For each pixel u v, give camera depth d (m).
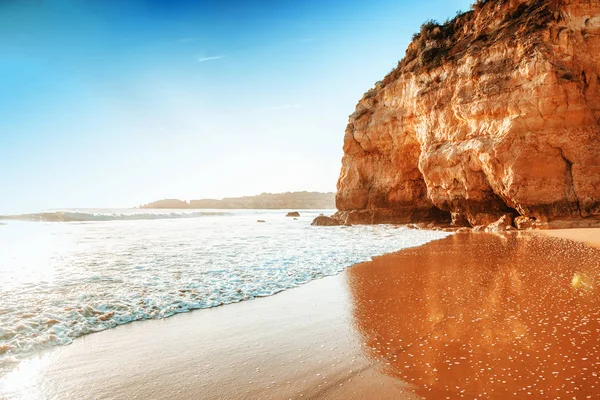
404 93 29.11
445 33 28.38
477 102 20.64
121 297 7.10
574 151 17.69
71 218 44.50
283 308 6.53
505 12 21.92
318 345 4.78
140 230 27.83
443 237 18.75
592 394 3.31
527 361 4.02
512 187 18.83
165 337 5.19
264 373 4.02
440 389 3.53
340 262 11.14
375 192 32.28
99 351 4.70
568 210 17.83
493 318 5.51
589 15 18.39
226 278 8.88
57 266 10.64
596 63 18.06
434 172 24.53
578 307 5.84
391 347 4.62
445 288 7.55
